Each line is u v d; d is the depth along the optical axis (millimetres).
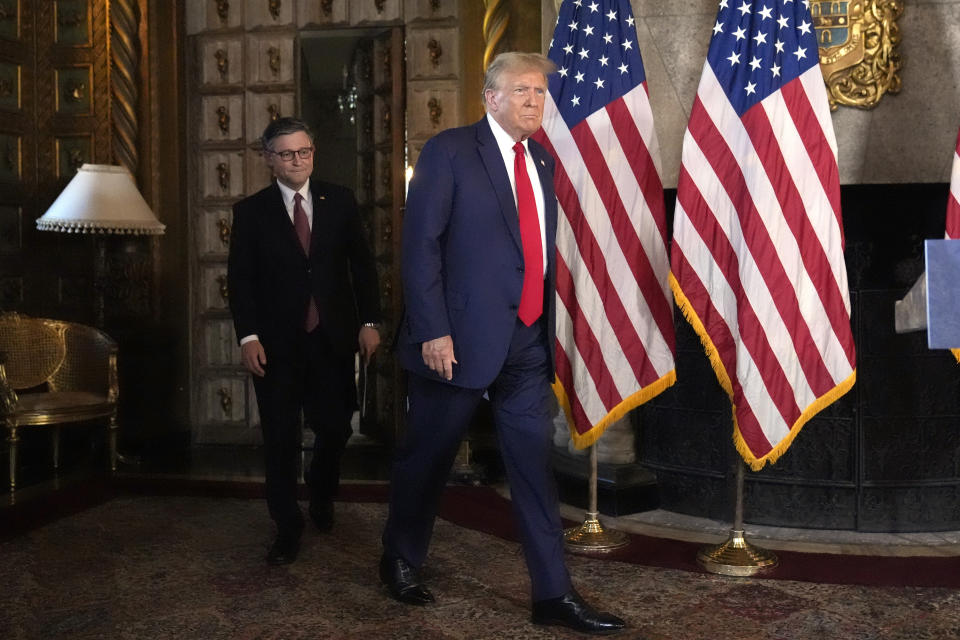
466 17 6512
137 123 6773
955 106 4594
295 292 4062
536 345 3363
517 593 3652
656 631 3250
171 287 6883
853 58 4602
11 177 6523
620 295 4316
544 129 4414
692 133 4082
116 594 3656
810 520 4668
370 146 7258
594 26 4387
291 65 6812
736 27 4086
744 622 3334
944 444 4598
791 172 3955
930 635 3205
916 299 2162
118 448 6766
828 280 3965
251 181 6895
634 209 4312
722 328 4055
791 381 3957
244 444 6973
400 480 3488
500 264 3273
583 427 4348
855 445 4586
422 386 3393
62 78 6738
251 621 3357
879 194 4617
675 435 4980
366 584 3760
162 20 6828
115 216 5934
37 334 6133
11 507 5027
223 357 6984
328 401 4184
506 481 5598
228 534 4523
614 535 4355
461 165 3271
